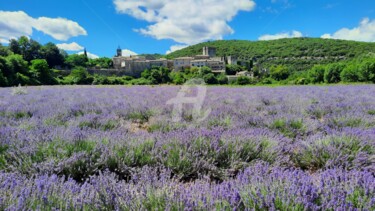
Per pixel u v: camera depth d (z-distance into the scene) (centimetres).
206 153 305
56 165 260
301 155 328
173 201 174
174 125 474
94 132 373
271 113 631
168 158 290
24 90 1230
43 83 5444
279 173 220
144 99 901
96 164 274
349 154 310
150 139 337
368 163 296
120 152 298
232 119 507
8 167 259
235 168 291
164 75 6512
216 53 16250
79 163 273
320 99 890
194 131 370
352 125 473
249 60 13275
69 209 169
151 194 186
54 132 347
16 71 4869
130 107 666
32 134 340
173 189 197
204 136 342
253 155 315
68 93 1252
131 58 11112
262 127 458
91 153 295
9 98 905
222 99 929
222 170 281
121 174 278
